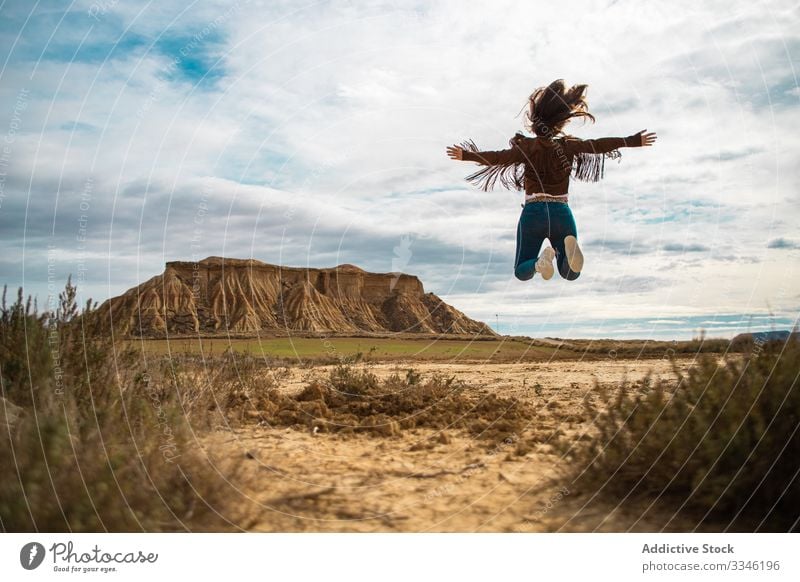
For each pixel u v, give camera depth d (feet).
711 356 14.70
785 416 11.85
